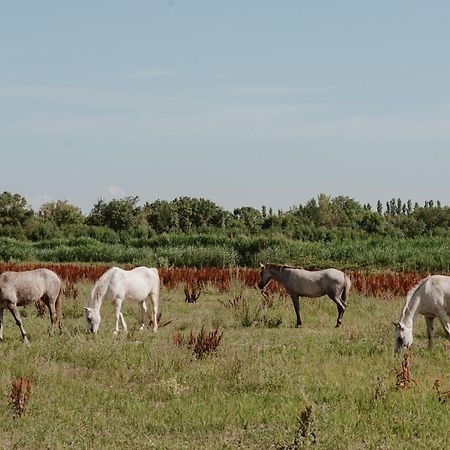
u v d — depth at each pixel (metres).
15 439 8.99
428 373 12.06
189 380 11.87
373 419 9.34
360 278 28.47
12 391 10.05
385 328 16.84
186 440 9.05
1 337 15.88
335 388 11.02
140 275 18.03
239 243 50.97
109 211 87.38
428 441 8.53
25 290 16.20
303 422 8.68
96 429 9.48
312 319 20.20
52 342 14.39
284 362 12.85
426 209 86.38
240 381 11.55
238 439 8.98
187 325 18.84
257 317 19.58
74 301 22.59
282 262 45.56
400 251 44.19
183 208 88.06
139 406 10.36
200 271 32.88
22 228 80.19
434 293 14.10
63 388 11.43
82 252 53.44
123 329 17.66
